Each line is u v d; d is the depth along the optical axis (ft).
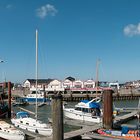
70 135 119.75
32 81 601.21
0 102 246.06
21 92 453.17
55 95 64.75
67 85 551.18
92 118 166.81
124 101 433.48
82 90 487.20
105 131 127.95
